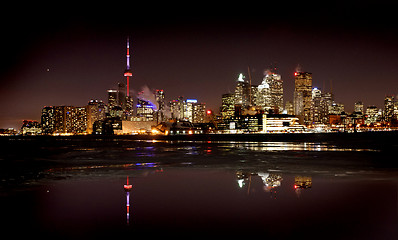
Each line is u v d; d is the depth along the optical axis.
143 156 54.34
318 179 24.47
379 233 11.64
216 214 14.37
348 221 13.09
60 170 33.88
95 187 21.95
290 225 12.66
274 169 32.03
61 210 15.45
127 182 24.14
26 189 21.64
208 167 34.81
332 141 142.62
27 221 13.64
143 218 13.85
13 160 49.66
